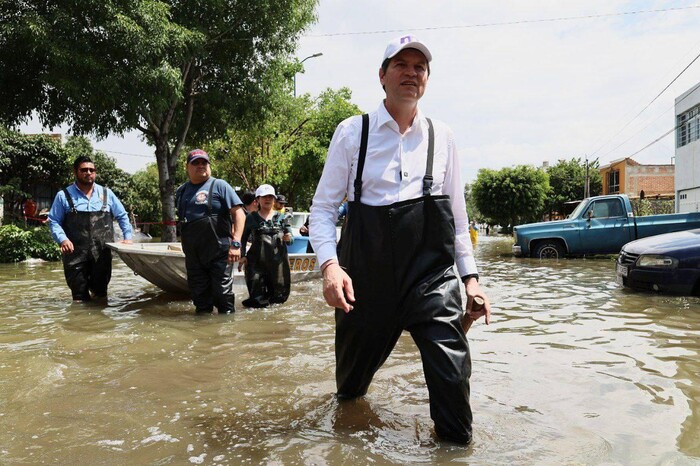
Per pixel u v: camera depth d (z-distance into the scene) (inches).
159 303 259.8
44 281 359.3
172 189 655.1
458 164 101.9
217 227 227.5
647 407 109.1
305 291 308.2
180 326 199.0
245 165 1075.3
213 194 228.1
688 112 919.0
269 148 1048.8
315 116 1179.3
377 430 97.2
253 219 259.0
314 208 99.4
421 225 93.0
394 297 94.0
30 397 117.8
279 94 739.4
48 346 166.1
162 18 526.3
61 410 109.8
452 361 89.3
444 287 92.7
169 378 132.5
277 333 187.5
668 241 280.5
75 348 163.6
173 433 97.1
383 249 93.3
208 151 1018.7
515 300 265.3
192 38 560.7
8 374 135.6
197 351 160.2
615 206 557.0
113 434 96.9
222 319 215.6
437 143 97.9
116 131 585.0
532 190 1914.4
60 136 1444.4
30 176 1049.5
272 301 255.8
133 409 110.2
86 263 268.8
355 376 107.0
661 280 266.5
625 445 90.2
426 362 91.0
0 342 171.8
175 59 557.3
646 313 220.1
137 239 1103.0
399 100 92.0
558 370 137.6
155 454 88.0
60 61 487.2
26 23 479.2
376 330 96.3
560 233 561.3
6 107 573.3
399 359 149.6
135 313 230.5
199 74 671.1
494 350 160.7
